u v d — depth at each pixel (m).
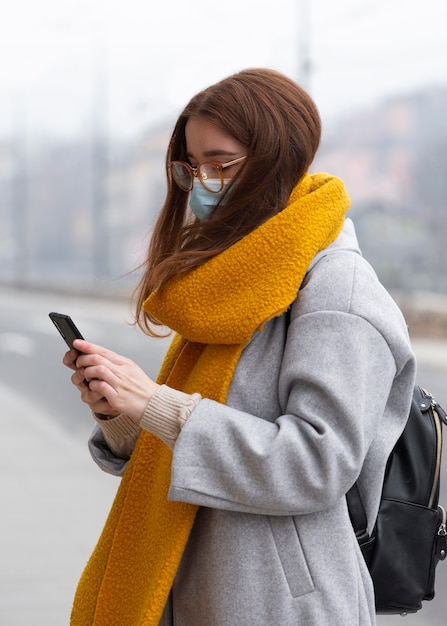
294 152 2.00
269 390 1.97
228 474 1.87
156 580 1.96
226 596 1.93
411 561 2.22
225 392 1.96
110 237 90.00
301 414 1.88
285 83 2.02
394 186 78.25
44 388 12.50
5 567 5.11
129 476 2.18
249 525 1.93
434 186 63.84
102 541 2.19
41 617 4.40
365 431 1.90
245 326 1.92
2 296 49.94
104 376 1.92
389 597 2.21
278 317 2.00
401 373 2.04
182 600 2.02
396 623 4.33
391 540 2.20
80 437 8.92
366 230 75.56
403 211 72.00
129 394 1.93
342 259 1.97
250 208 1.99
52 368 15.09
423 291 44.25
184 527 1.95
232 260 1.93
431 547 2.23
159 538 2.00
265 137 1.96
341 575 1.94
